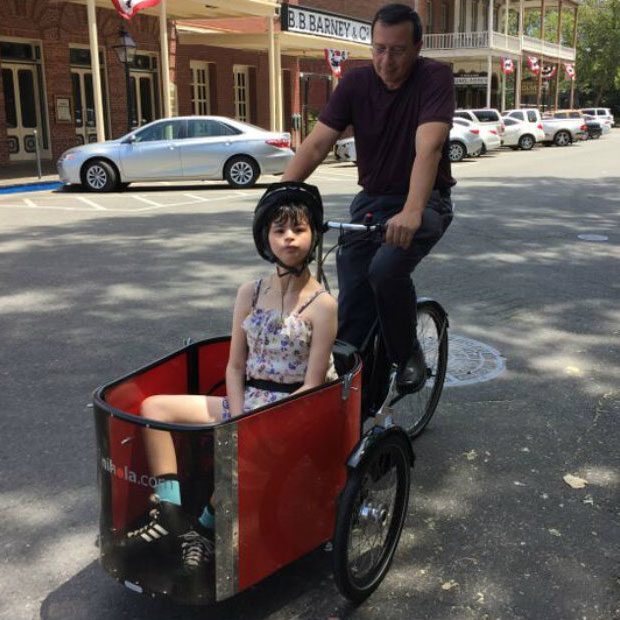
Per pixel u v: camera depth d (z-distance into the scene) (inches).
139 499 94.0
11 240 364.8
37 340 214.7
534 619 103.3
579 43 2581.2
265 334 108.2
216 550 91.8
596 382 188.2
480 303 258.4
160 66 916.6
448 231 401.7
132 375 107.8
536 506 132.0
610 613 104.3
